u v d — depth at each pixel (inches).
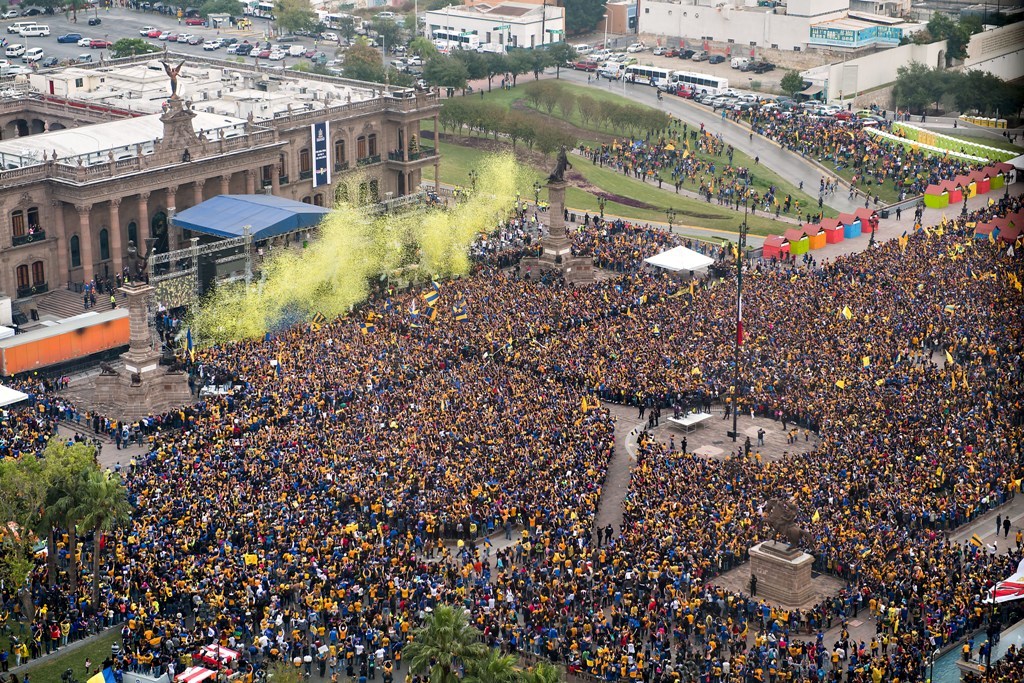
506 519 5383.9
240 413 6205.7
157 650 4490.7
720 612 4788.4
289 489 5393.7
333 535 5093.5
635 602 4763.8
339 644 4576.8
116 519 4859.7
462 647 3991.1
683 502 5374.0
